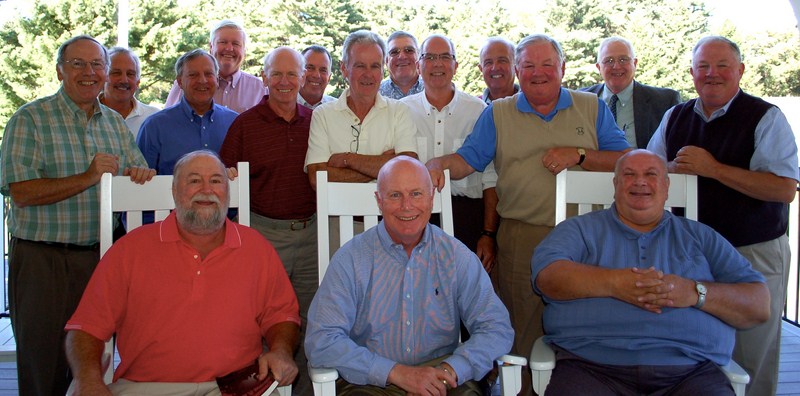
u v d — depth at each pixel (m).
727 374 2.00
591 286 2.09
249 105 4.11
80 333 2.02
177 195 2.09
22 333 2.49
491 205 3.00
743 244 2.60
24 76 12.78
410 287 2.08
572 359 2.17
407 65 3.68
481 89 13.70
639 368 2.07
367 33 2.80
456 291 2.12
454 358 1.96
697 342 2.08
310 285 2.91
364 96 2.79
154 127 3.22
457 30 13.98
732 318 2.09
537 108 2.76
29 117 2.48
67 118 2.56
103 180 2.30
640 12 13.46
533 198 2.71
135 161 2.80
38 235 2.48
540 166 2.72
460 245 2.15
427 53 3.13
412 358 2.10
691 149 2.54
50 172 2.51
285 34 13.61
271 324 2.21
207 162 2.12
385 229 2.11
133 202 2.34
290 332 2.18
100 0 13.05
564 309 2.20
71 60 2.51
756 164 2.58
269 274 2.22
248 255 2.17
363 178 2.70
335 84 13.84
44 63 12.72
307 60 3.85
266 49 13.56
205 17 13.54
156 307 2.06
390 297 2.08
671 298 2.04
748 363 2.61
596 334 2.15
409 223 2.02
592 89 3.89
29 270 2.48
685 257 2.23
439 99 3.21
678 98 3.56
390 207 2.02
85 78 2.53
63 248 2.52
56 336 2.52
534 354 2.14
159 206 2.36
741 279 2.17
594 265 2.28
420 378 1.87
